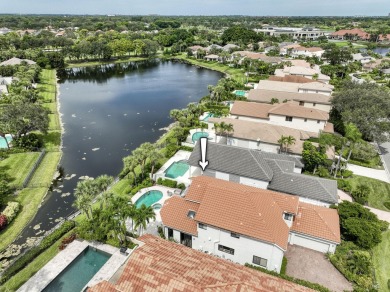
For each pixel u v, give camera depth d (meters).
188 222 36.03
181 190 47.88
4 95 92.00
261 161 47.62
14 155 60.59
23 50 175.12
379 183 51.75
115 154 65.75
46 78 133.00
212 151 50.53
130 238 37.50
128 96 112.94
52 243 36.88
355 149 58.53
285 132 62.06
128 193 48.28
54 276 31.98
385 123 60.59
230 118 68.69
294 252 35.56
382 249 36.34
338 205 40.16
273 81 98.56
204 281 23.98
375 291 29.33
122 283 24.27
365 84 85.25
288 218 35.66
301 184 44.22
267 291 23.27
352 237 36.66
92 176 56.44
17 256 36.41
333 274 32.56
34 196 48.84
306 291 25.12
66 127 81.19
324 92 90.56
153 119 88.38
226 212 33.47
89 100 106.94
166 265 25.59
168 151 62.00
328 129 67.81
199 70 164.75
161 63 188.25
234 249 33.50
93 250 36.41
